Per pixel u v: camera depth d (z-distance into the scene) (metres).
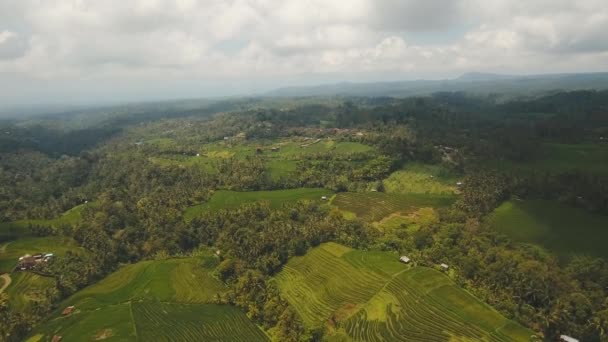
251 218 157.62
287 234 140.75
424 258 121.88
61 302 120.69
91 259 141.88
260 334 100.38
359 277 116.94
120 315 109.00
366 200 177.25
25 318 107.69
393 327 96.94
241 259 133.88
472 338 90.62
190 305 113.69
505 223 143.62
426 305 102.31
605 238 127.31
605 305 93.81
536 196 162.88
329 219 150.50
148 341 97.50
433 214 157.25
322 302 110.31
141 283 126.69
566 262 116.88
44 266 137.25
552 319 89.75
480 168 197.25
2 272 134.38
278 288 120.06
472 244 124.62
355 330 97.62
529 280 101.25
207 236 155.38
